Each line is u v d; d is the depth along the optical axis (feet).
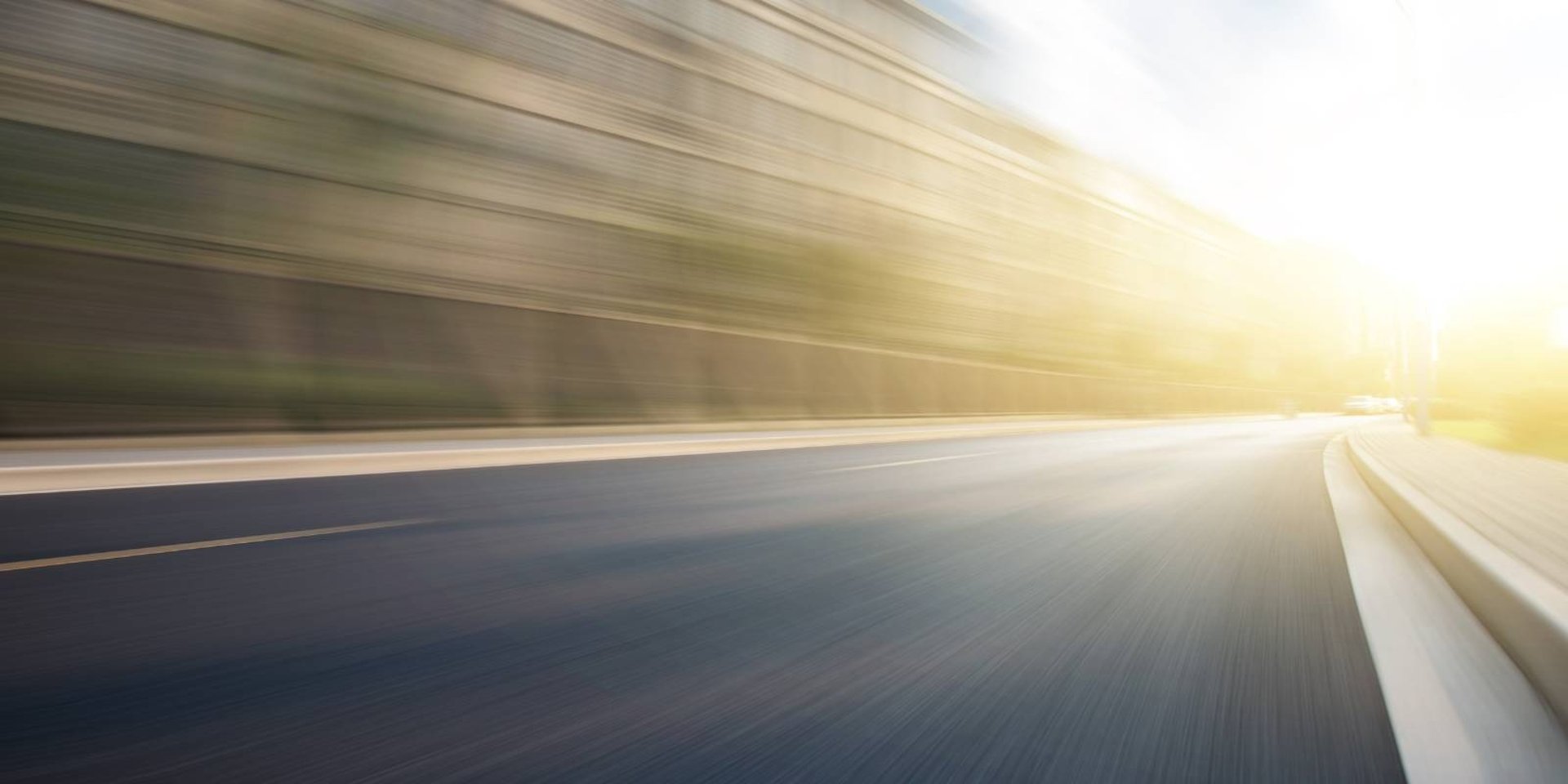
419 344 53.52
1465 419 146.10
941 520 27.17
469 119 67.31
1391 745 9.93
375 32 62.54
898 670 12.36
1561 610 12.08
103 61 47.39
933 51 138.72
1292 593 17.98
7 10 44.52
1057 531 25.48
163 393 42.11
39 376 38.58
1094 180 193.77
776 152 102.27
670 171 86.28
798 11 109.09
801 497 32.35
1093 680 12.07
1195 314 241.55
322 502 27.78
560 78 76.02
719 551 21.17
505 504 28.63
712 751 9.37
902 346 114.11
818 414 84.94
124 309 42.06
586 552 20.68
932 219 132.46
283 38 56.24
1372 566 21.52
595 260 74.79
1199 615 15.89
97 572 16.99
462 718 10.14
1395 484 33.71
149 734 9.41
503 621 14.43
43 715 9.86
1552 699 11.13
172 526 22.41
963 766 9.11
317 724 9.84
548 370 60.59
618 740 9.61
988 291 143.84
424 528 23.35
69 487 29.73
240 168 51.37
